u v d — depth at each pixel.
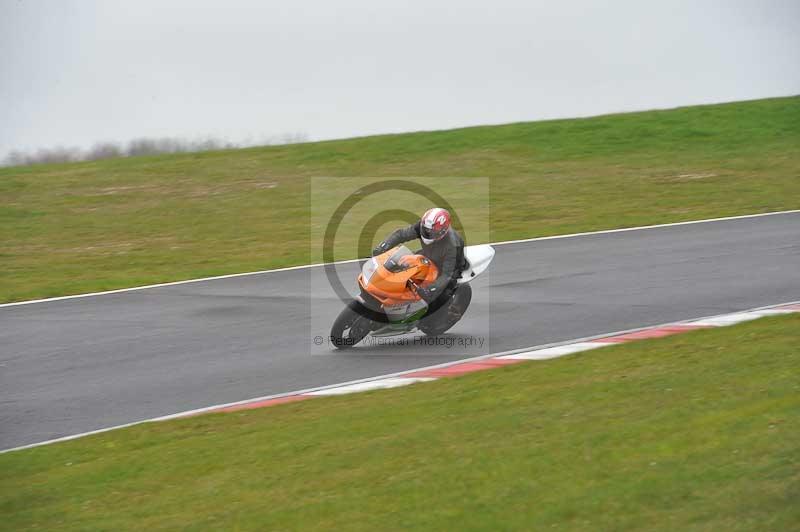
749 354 20.98
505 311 28.44
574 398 18.73
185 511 14.51
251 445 17.39
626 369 20.78
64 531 14.09
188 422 19.36
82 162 64.81
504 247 39.25
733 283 30.64
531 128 69.88
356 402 20.09
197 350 25.47
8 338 27.52
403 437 16.98
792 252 35.09
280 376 22.84
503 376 21.27
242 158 63.62
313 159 62.62
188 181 57.72
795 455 14.10
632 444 15.50
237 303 31.12
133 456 17.36
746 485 13.30
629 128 68.94
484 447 16.08
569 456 15.20
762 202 47.09
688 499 13.10
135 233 46.31
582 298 29.64
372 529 13.16
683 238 39.03
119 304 31.61
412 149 64.62
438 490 14.31
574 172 57.59
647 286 30.86
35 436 19.39
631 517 12.73
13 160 90.69
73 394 22.11
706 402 17.53
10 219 49.56
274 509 14.24
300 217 48.66
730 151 61.72
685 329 25.12
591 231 42.16
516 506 13.45
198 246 43.16
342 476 15.36
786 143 63.38
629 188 52.69
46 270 39.16
